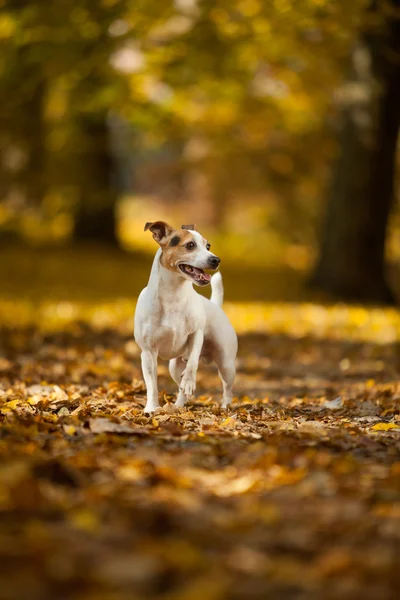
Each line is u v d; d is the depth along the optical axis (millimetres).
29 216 30453
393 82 21344
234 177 34062
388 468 5254
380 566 3559
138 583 3320
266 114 27844
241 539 3920
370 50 20984
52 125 28500
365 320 17453
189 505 4348
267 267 31344
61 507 4270
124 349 13367
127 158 40500
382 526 4090
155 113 23375
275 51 21797
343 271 22344
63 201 28891
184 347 7758
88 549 3656
